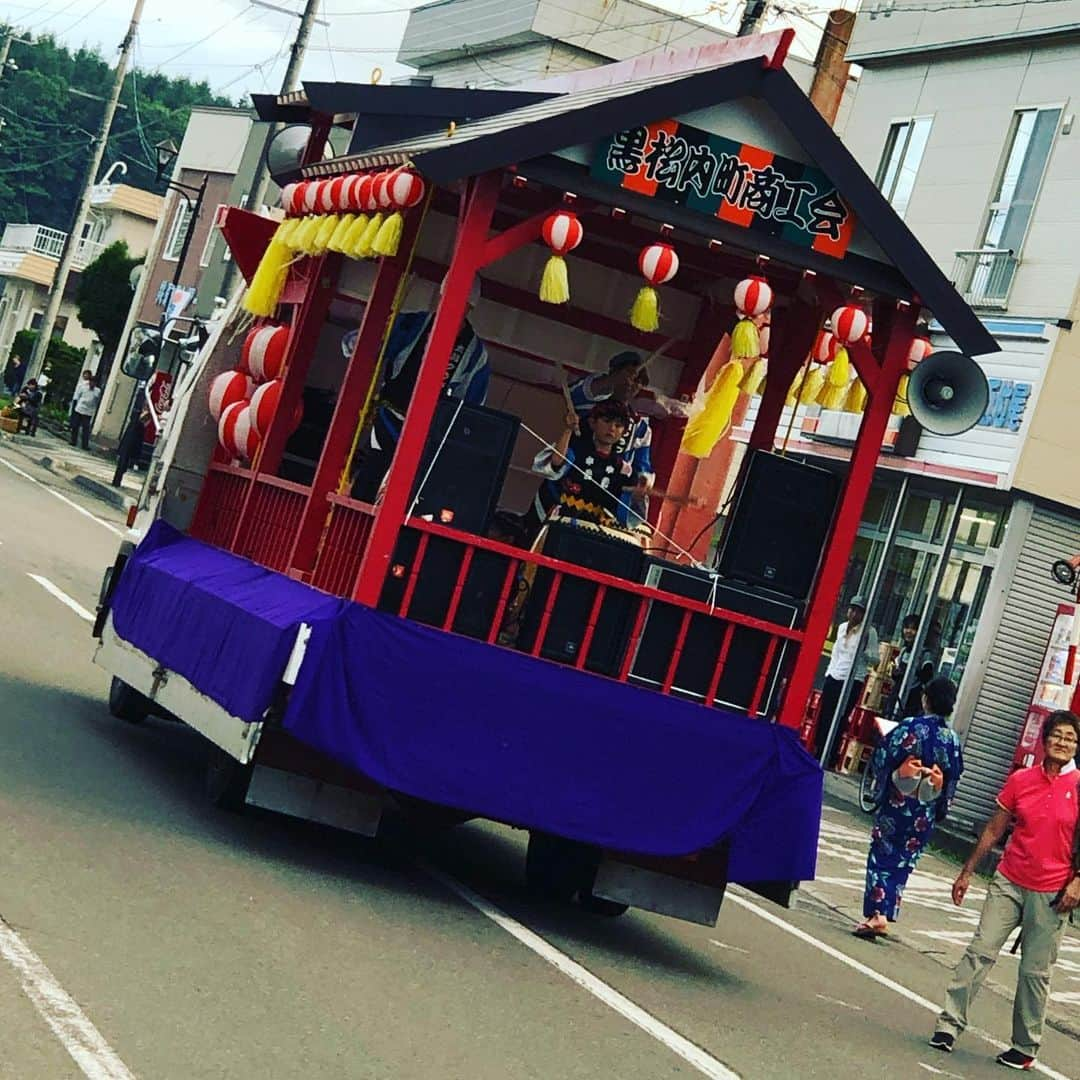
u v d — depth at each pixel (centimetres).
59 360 6262
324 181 1135
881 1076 893
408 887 1031
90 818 970
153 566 1274
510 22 4053
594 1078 738
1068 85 2448
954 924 1580
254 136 5119
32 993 655
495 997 828
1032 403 2269
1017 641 2289
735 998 988
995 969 1427
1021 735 2247
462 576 980
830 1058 899
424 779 962
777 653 1039
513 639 1016
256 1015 699
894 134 2756
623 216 1017
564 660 1003
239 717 974
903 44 2741
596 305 1267
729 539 1044
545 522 1044
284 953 802
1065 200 2391
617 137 970
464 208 973
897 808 1377
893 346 1038
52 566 2191
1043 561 2298
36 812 949
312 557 1088
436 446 983
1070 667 2148
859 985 1165
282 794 1002
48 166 9912
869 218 1002
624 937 1080
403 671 959
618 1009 872
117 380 5475
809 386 1163
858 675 2486
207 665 1066
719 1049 848
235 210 1367
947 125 2644
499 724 974
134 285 5559
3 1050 588
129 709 1324
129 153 10100
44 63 10050
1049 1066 1076
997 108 2556
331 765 1009
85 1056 600
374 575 963
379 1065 676
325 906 918
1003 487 2272
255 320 1346
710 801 1009
